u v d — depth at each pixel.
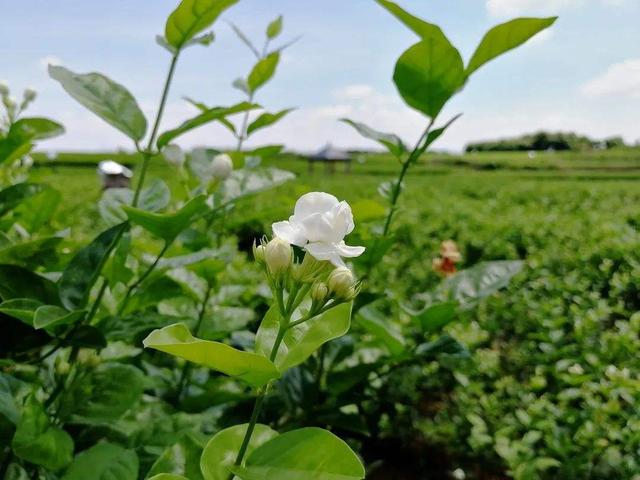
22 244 0.31
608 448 0.36
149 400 0.38
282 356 0.20
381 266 0.81
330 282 0.19
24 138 0.36
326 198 0.19
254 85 0.44
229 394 0.36
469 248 1.07
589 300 0.66
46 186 0.35
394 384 0.47
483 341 0.59
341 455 0.18
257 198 1.82
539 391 0.49
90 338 0.27
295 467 0.18
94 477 0.23
